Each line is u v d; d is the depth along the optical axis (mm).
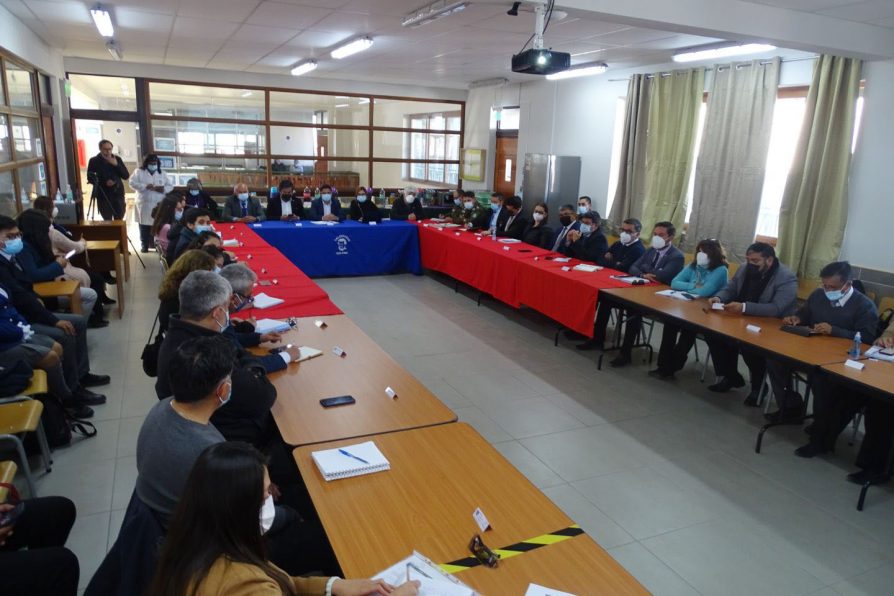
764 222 6254
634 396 4203
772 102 5793
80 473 2928
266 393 2160
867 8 4160
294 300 3850
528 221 7234
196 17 5469
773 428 3771
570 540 1572
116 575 1457
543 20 4250
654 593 2287
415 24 5133
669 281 4992
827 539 2674
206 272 2199
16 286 3432
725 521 2775
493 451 2033
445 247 7180
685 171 6852
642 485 3057
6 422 2455
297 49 7148
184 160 9547
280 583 1161
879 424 3111
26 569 1684
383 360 2873
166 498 1491
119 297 5441
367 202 8344
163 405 1602
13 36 5578
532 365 4738
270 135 10055
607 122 8133
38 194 6859
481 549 1501
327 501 1704
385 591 1303
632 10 3949
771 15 4297
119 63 8695
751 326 3703
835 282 3592
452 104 11469
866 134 5152
